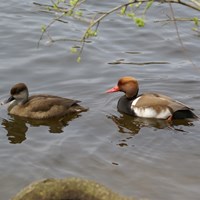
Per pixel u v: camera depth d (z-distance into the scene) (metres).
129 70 17.41
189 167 12.08
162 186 11.30
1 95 15.73
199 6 7.84
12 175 11.59
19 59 17.86
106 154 12.58
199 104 15.34
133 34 20.11
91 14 21.41
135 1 8.18
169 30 20.50
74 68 17.50
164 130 13.98
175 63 18.05
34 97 15.23
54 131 13.91
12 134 13.75
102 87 16.33
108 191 8.32
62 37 19.53
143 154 12.62
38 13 21.55
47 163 12.12
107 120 14.47
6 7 22.06
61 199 8.26
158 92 16.08
